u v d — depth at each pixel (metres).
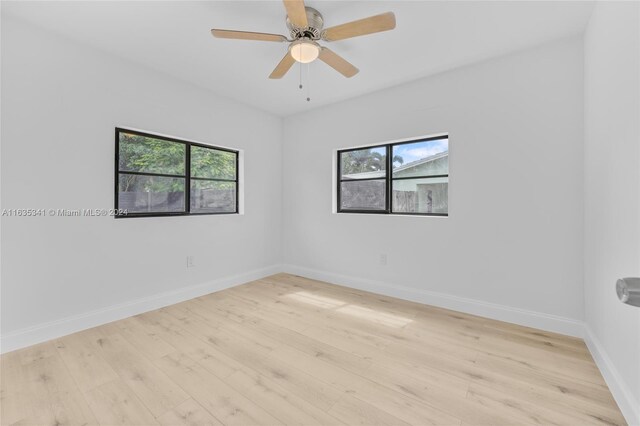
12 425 1.36
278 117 4.22
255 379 1.71
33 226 2.14
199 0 1.86
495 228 2.57
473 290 2.70
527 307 2.44
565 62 2.25
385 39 2.29
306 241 4.03
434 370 1.81
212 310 2.80
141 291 2.75
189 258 3.15
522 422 1.38
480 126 2.63
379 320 2.57
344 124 3.60
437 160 3.06
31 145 2.12
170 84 2.94
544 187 2.35
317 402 1.52
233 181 3.74
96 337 2.23
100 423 1.37
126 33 2.22
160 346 2.10
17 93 2.06
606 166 1.71
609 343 1.67
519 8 1.92
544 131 2.34
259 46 2.40
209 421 1.38
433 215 3.05
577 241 2.23
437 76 2.87
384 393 1.59
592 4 1.87
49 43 2.19
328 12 1.97
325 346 2.11
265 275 4.03
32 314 2.13
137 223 2.73
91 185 2.42
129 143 2.74
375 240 3.35
